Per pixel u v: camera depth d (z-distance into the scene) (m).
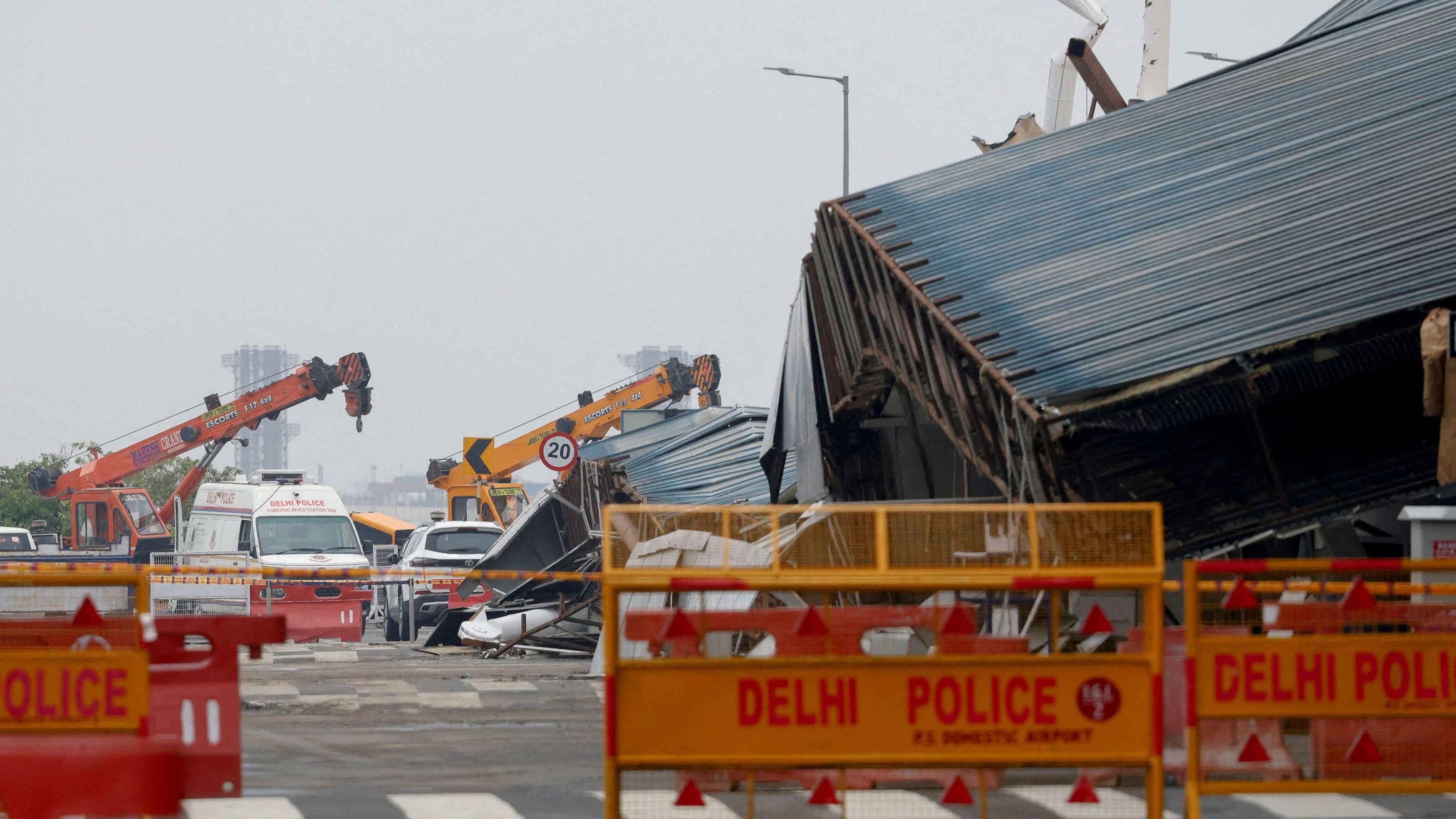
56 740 30.44
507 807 37.53
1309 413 54.06
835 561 31.17
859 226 66.50
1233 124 68.62
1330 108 67.00
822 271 76.88
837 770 30.77
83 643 33.66
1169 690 39.09
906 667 29.31
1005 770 35.62
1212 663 32.50
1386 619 34.38
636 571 29.33
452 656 100.25
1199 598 37.50
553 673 82.44
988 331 53.81
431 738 51.81
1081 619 49.03
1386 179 59.16
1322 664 32.66
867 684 29.25
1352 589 34.41
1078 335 52.28
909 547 30.89
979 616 48.78
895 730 29.27
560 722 56.81
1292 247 55.06
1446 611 34.31
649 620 33.62
